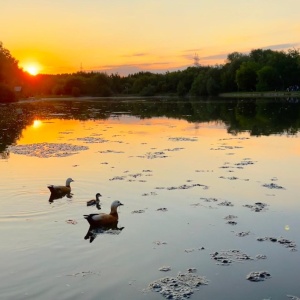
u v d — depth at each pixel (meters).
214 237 12.22
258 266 10.35
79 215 14.21
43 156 25.48
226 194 16.55
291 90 115.56
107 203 15.50
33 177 19.67
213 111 63.28
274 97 102.00
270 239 12.02
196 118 51.91
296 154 24.69
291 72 118.25
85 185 18.12
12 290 9.30
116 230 12.82
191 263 10.57
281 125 40.56
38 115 61.25
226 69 138.00
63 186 16.84
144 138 33.31
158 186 17.81
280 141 30.05
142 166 21.94
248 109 64.06
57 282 9.64
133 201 15.76
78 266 10.45
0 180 19.08
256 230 12.73
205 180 18.75
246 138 32.12
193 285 9.48
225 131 37.16
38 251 11.31
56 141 32.28
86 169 21.33
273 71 117.81
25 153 26.72
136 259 10.82
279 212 14.38
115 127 42.62
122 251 11.31
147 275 9.97
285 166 21.45
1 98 100.25
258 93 118.12
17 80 119.12
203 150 26.73
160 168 21.36
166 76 163.50
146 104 91.94
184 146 28.62
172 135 34.97
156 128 40.91
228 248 11.44
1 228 12.98
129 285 9.51
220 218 13.81
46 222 13.52
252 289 9.27
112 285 9.52
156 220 13.70
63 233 12.59
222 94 134.62
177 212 14.45
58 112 67.94
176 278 9.81
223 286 9.42
